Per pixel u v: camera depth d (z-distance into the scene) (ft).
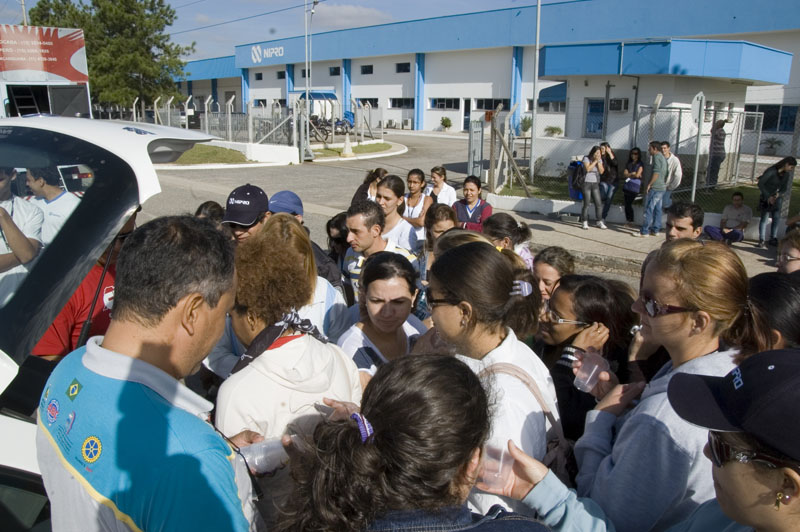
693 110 47.50
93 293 8.97
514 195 49.03
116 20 102.22
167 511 4.12
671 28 97.86
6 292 6.42
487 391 4.93
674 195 46.09
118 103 103.45
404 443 3.82
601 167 39.55
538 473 5.48
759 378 3.87
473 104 133.08
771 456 3.72
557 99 61.21
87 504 4.34
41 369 7.48
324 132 109.29
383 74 149.79
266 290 6.51
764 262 31.58
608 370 7.35
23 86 55.26
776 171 33.17
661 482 5.38
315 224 40.45
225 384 6.52
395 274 8.98
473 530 3.92
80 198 6.68
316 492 3.93
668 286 5.78
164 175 65.36
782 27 85.76
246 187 12.44
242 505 5.09
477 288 6.08
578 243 35.91
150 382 4.49
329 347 7.22
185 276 4.55
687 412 4.17
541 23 115.75
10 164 6.78
